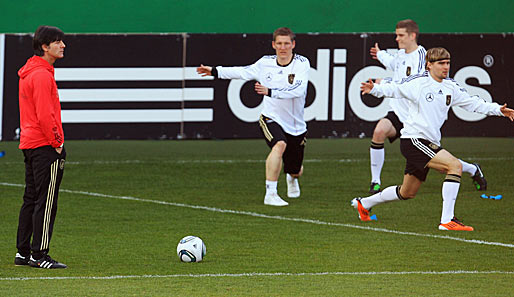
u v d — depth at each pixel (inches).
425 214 1357.0
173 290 869.2
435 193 1556.3
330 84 2182.6
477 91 2240.4
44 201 957.8
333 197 1517.0
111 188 1587.1
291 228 1237.1
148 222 1278.3
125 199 1476.4
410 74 1528.1
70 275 940.6
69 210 1369.3
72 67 2098.9
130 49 2117.4
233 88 2158.0
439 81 1199.6
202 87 2151.8
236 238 1163.3
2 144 2143.2
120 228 1230.3
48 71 940.6
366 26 2361.0
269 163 1433.3
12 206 1391.5
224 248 1096.2
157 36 2126.0
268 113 1457.9
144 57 2124.8
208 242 1135.0
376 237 1172.5
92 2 2260.1
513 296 850.8
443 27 2393.0
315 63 2172.7
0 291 860.0
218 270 969.5
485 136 2242.9
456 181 1211.9
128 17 2278.5
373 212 1375.5
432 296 848.9
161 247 1101.1
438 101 1199.6
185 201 1465.3
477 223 1280.8
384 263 1013.2
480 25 2406.5
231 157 1982.0
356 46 2185.0
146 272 957.8
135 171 1779.0
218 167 1841.8
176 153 2032.5
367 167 1856.5
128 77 2122.3
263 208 1405.0
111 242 1131.9
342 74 2185.0
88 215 1328.7
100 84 2112.5
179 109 2148.1
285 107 1445.6
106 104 2119.8
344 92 2191.2
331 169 1827.0
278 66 1433.3
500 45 2240.4
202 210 1382.9
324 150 2092.8
